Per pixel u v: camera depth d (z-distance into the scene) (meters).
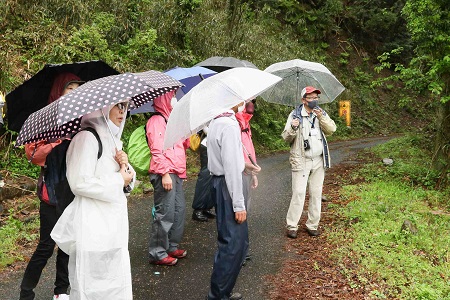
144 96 3.71
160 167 4.60
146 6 12.23
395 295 4.07
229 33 15.46
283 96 6.68
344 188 8.45
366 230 5.77
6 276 4.64
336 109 23.36
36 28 9.42
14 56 8.70
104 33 10.45
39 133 2.77
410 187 8.49
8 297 4.15
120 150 3.11
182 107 3.58
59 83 3.65
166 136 3.69
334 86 6.38
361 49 28.83
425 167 9.74
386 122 25.28
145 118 10.79
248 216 6.86
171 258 4.88
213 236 5.88
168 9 12.66
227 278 3.54
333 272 4.65
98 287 2.85
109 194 2.91
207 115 3.44
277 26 23.78
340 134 21.56
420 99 27.94
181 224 4.97
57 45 9.05
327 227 6.15
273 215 6.91
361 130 23.59
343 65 27.22
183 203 4.96
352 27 28.78
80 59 9.30
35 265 3.62
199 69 6.37
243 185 3.89
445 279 4.37
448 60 7.90
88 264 2.84
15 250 5.30
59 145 3.21
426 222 6.18
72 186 2.90
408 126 25.66
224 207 3.56
